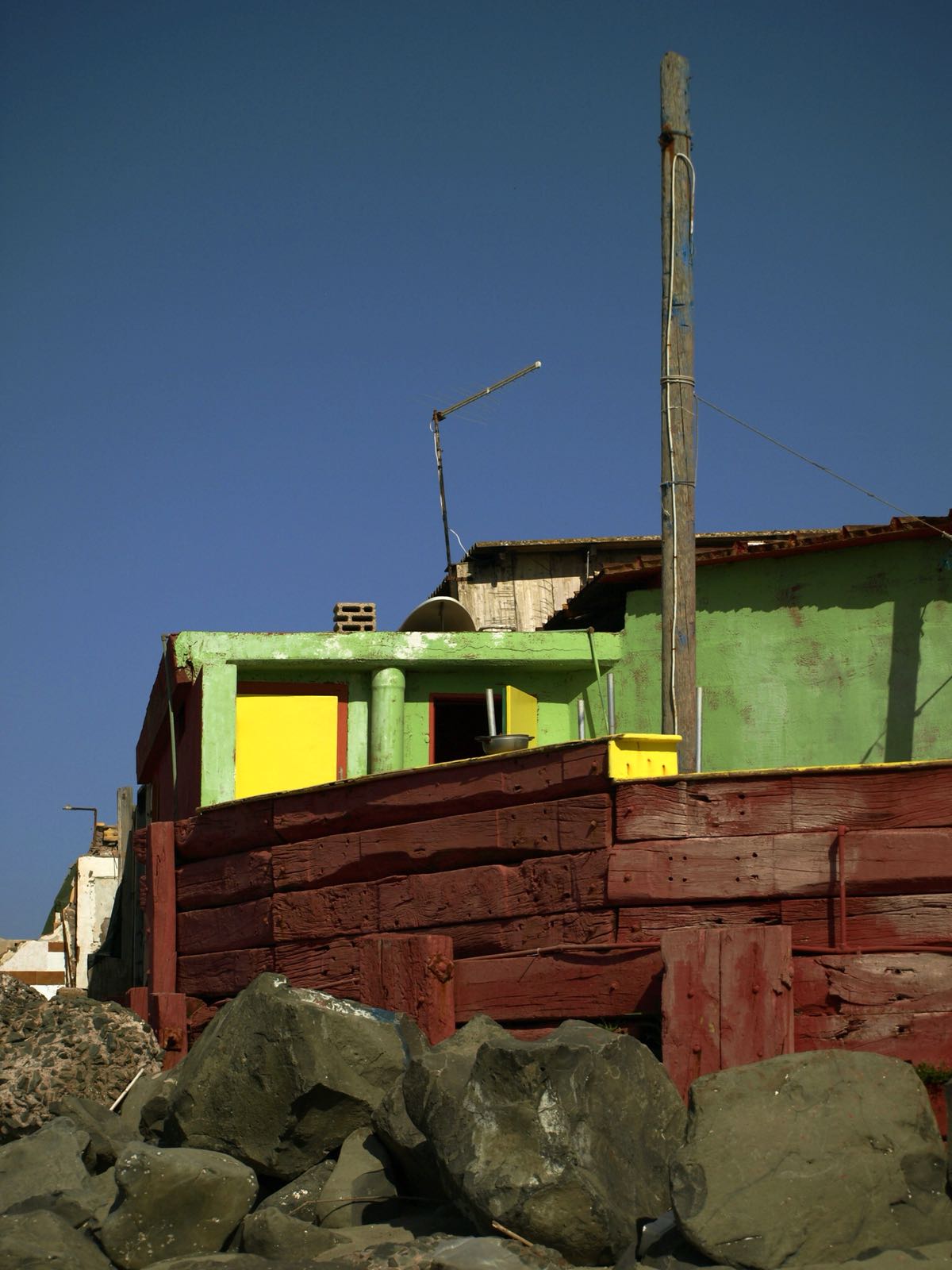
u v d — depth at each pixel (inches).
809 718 585.6
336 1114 352.5
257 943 461.1
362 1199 332.8
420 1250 293.7
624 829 372.2
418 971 391.5
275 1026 355.9
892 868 343.9
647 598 626.2
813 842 353.7
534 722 615.5
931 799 344.8
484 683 632.4
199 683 598.2
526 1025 380.5
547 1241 287.6
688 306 479.5
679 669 458.6
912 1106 288.5
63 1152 361.1
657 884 366.6
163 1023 470.0
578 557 929.5
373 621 711.1
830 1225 269.3
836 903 349.4
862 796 351.9
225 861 479.2
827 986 341.7
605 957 366.0
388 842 424.8
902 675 573.9
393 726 611.5
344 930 432.5
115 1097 425.7
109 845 1079.0
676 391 473.7
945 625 570.3
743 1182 272.7
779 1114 283.0
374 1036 358.3
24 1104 409.1
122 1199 320.8
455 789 412.2
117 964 842.2
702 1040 340.5
